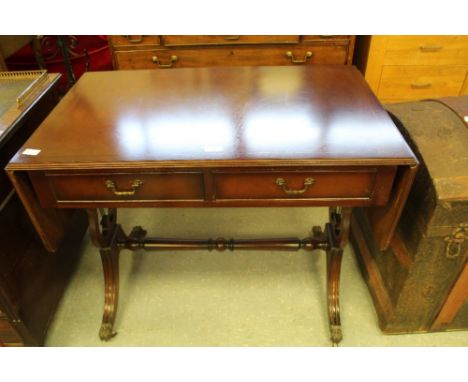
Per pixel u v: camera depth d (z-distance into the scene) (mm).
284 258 1637
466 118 1117
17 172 932
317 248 1420
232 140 973
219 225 1818
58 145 971
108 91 1263
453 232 1042
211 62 2037
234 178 968
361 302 1444
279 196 1006
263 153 922
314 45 1988
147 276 1569
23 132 1193
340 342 1312
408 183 948
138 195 1004
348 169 947
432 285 1172
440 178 996
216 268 1599
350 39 1970
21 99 1197
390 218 1042
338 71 1381
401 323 1291
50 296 1356
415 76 2100
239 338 1334
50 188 981
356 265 1601
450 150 1047
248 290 1503
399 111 1219
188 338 1337
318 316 1403
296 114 1090
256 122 1053
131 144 968
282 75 1356
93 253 1675
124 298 1479
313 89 1246
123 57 2014
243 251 1672
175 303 1459
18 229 1159
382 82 2125
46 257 1330
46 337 1344
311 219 1841
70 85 2301
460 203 985
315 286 1514
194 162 904
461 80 2105
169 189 992
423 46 2000
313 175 959
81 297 1485
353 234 1654
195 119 1074
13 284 1123
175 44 1973
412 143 1086
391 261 1271
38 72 1404
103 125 1057
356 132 1002
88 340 1337
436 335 1326
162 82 1320
